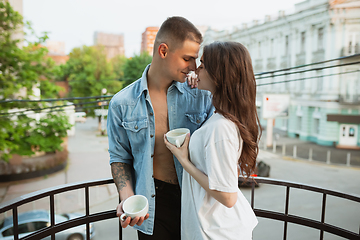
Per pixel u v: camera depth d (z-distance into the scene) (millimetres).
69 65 25359
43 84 10648
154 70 1118
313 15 15633
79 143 19766
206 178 916
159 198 1212
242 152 967
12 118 10023
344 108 15281
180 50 999
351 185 10148
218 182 870
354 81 14945
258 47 19953
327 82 15422
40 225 5449
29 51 10219
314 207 7910
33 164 12188
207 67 946
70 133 22969
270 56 19016
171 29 997
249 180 1262
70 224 1118
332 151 14852
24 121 9773
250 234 1015
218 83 928
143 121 1139
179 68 1034
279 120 19609
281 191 9227
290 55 17562
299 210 7684
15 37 10117
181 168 1173
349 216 7297
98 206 8789
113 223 6965
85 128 27859
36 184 11453
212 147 885
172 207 1223
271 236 6176
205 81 978
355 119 14727
